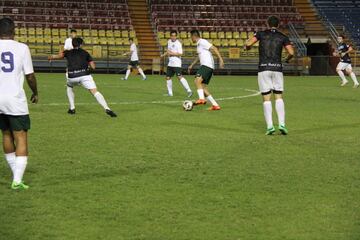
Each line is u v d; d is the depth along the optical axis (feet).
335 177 31.60
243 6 183.01
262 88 47.06
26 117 28.50
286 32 174.81
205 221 23.45
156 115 59.21
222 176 31.55
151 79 131.03
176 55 82.74
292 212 24.81
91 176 31.22
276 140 44.19
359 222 23.44
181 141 43.04
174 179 30.73
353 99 83.10
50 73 148.66
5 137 29.04
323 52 178.40
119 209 25.00
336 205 25.96
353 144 42.83
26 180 30.19
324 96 88.28
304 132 48.88
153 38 172.04
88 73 57.16
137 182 29.99
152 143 41.96
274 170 33.24
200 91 65.36
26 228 22.36
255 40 47.24
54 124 51.37
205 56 65.00
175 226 22.80
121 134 45.98
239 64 163.73
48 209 24.91
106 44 161.68
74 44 56.95
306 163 35.42
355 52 168.25
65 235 21.62
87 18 169.48
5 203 25.80
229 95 87.71
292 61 163.32
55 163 34.50
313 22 181.57
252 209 25.23
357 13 187.01
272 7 184.44
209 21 176.55
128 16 174.91
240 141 43.42
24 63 28.60
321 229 22.54
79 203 25.88
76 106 66.90
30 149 38.88
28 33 159.63
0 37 28.60
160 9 178.91
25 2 170.30
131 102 73.10
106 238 21.34
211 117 58.29
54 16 167.63
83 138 43.75
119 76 143.64
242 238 21.45
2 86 27.91
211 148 40.24
